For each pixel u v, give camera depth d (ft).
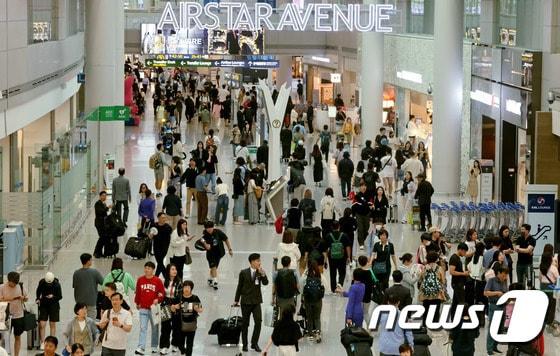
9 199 83.05
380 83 162.30
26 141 119.14
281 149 148.97
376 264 69.15
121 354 55.42
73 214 99.60
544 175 93.76
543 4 104.63
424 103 154.92
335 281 76.95
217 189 103.50
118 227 88.38
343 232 78.59
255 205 105.09
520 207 95.96
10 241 75.41
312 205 86.63
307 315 65.87
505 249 73.97
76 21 135.44
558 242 81.25
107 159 121.80
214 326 64.34
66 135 95.45
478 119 126.21
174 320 61.26
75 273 63.87
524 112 106.52
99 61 135.23
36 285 78.18
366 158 125.80
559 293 68.59
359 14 145.07
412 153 122.01
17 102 89.76
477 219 96.37
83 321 54.80
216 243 78.18
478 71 125.49
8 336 58.18
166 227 79.15
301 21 145.59
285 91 117.08
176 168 115.24
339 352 63.67
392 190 117.91
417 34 158.30
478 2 132.36
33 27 98.27
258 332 63.46
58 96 116.16
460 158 123.85
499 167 116.26
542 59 103.50
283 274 63.16
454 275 67.15
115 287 59.21
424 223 101.96
